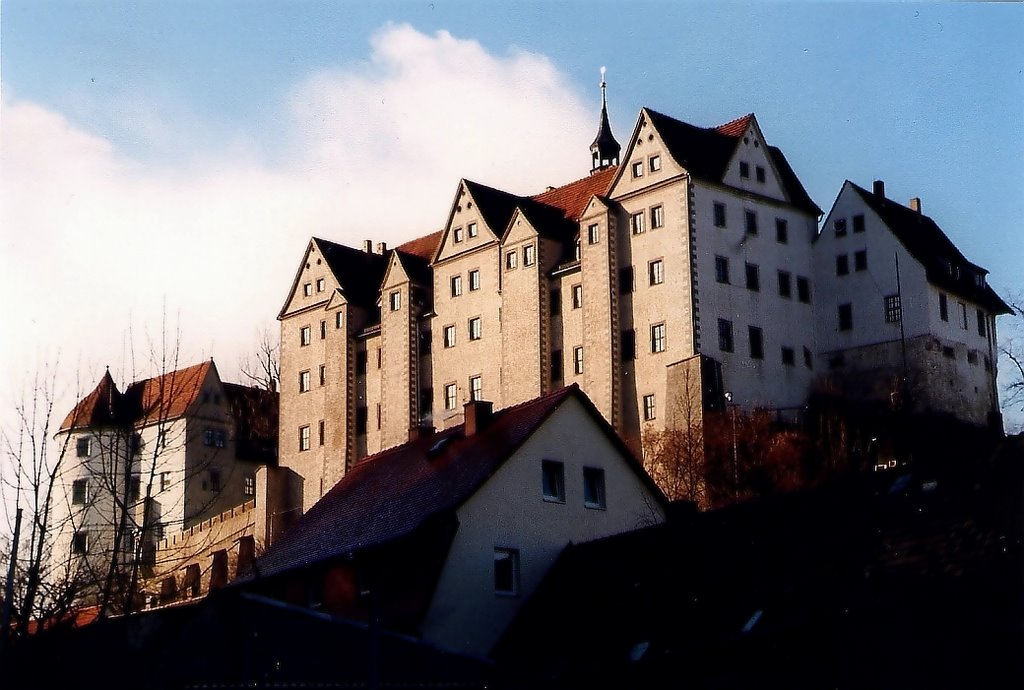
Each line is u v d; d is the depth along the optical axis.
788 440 92.88
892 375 105.25
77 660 38.75
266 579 53.47
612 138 131.12
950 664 35.75
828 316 109.19
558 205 116.06
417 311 118.19
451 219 116.81
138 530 44.41
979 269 114.06
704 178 102.38
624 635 44.88
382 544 50.31
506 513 51.47
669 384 99.38
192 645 38.09
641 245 103.38
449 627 48.78
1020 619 34.88
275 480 120.19
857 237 108.69
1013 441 40.50
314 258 129.00
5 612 38.81
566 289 107.50
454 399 114.50
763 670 39.50
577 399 54.59
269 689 37.38
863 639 37.53
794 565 41.84
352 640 38.56
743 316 103.00
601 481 54.34
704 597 43.56
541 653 47.25
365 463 60.78
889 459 96.62
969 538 37.97
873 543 40.22
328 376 125.12
